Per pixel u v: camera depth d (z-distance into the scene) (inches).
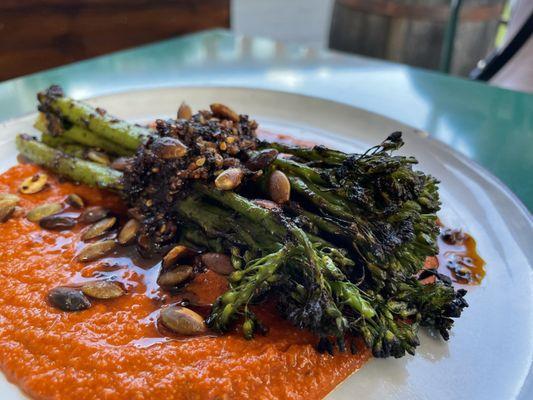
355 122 8.0
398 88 9.5
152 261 5.1
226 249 4.9
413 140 7.3
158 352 4.0
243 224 4.7
